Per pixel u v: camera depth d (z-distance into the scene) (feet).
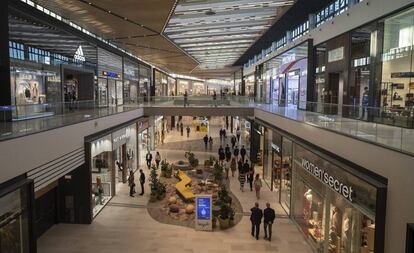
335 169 27.91
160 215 43.19
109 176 49.65
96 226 39.40
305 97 64.80
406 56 34.81
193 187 55.21
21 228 24.89
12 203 23.76
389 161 19.98
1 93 36.27
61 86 57.00
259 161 74.33
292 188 42.04
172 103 81.82
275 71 96.58
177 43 90.38
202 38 90.68
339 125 32.63
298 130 39.55
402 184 18.58
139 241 35.53
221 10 63.05
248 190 54.95
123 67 96.94
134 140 67.82
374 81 40.75
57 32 54.90
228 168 66.18
